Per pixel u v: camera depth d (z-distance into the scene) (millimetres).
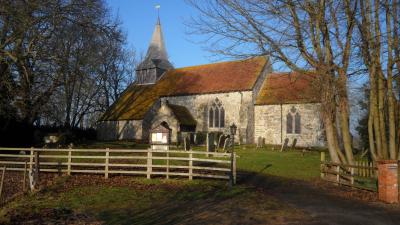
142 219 12062
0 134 31938
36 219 12258
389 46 19109
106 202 15086
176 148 32594
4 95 28391
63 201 15344
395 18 18875
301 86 40000
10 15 22531
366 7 19234
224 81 45281
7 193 17047
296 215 11898
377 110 19875
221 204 13922
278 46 18750
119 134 47344
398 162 14320
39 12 23547
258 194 15852
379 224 10633
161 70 53500
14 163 21656
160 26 55562
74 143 35500
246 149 34875
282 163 25531
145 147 34781
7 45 24594
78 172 21078
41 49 25375
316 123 38688
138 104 48625
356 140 39719
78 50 30469
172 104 45156
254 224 10859
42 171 21266
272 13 18562
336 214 12000
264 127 41969
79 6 25359
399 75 19938
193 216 12102
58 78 29953
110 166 21922
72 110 51531
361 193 15805
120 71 61250
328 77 19062
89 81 36531
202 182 18875
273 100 41531
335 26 19234
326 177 19578
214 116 44406
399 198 14102
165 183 18875
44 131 38000
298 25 18625
